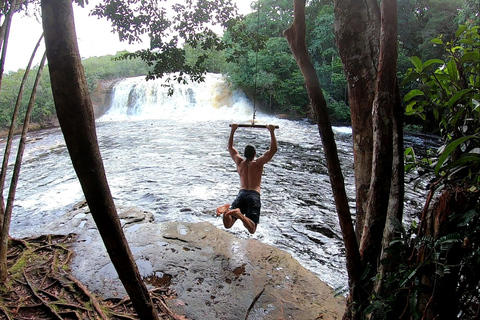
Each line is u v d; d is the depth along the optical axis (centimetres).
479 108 138
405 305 153
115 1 355
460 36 190
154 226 505
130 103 2289
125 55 394
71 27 102
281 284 357
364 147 188
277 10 2156
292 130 1684
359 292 163
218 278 364
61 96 102
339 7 191
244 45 419
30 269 370
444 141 185
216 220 576
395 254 150
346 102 2234
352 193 734
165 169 919
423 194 701
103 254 414
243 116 2216
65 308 302
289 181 829
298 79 2178
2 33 344
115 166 952
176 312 304
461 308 147
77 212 580
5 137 1614
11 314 290
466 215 124
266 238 510
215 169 924
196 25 390
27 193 731
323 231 544
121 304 314
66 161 1039
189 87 2353
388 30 138
